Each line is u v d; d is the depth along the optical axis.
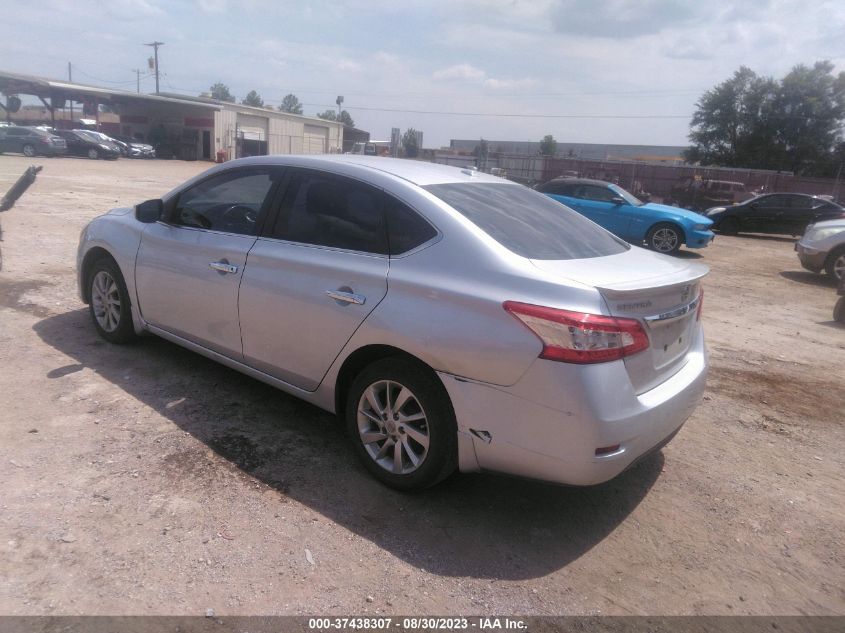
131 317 4.91
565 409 2.78
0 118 64.81
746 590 2.91
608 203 14.77
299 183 3.86
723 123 57.16
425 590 2.72
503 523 3.25
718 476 3.93
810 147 54.47
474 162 34.50
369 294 3.31
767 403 5.20
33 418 3.82
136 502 3.11
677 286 3.16
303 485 3.39
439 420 3.12
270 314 3.75
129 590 2.55
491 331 2.90
